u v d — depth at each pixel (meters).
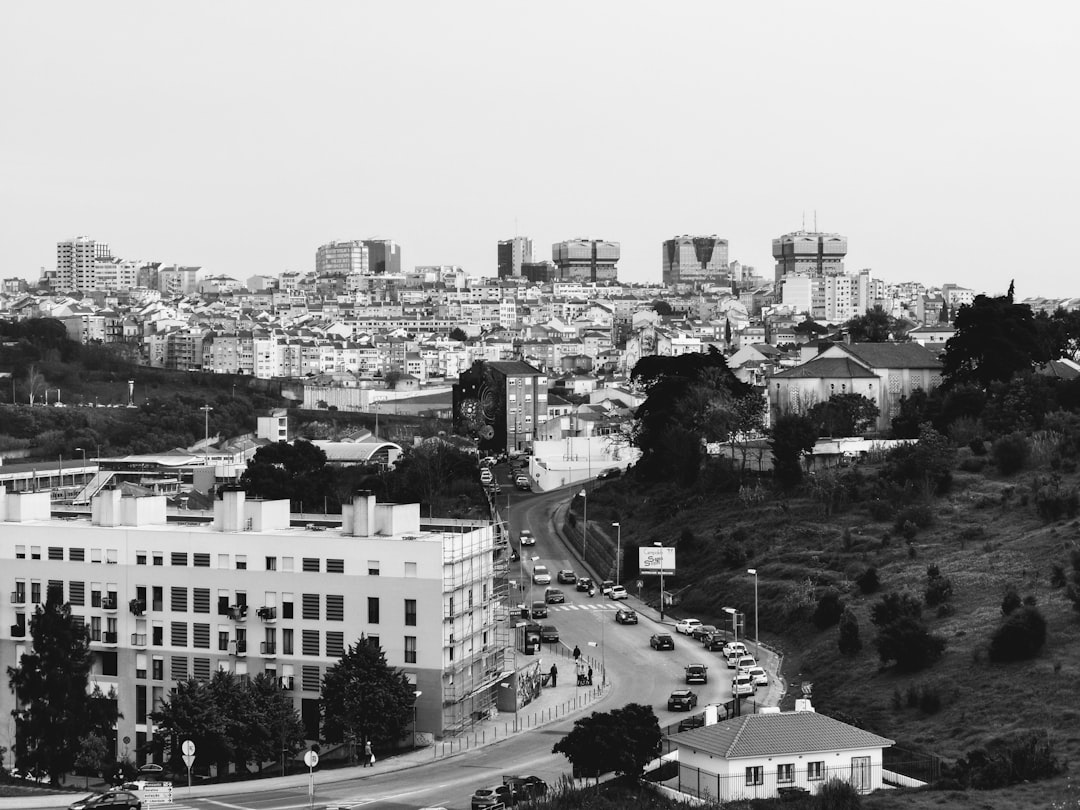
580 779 149.38
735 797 137.12
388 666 176.75
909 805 131.62
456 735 179.62
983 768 142.00
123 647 190.00
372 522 185.38
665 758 152.00
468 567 186.38
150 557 189.25
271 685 173.75
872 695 185.50
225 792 154.62
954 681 180.12
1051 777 141.38
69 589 192.50
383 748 175.50
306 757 145.88
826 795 131.38
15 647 193.88
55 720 168.62
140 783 154.88
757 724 143.00
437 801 149.38
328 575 182.88
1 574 195.12
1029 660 178.88
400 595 180.12
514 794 145.12
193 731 166.38
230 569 186.25
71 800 147.50
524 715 188.75
